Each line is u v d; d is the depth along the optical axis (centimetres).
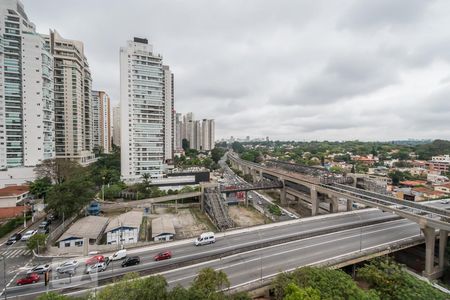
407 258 6006
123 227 5800
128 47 11444
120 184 10469
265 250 4772
